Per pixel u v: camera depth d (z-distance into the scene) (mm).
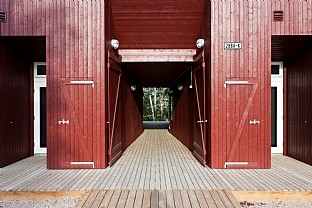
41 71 7328
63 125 5621
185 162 6258
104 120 5617
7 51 6074
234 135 5562
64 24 5602
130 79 9828
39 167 5805
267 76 5574
